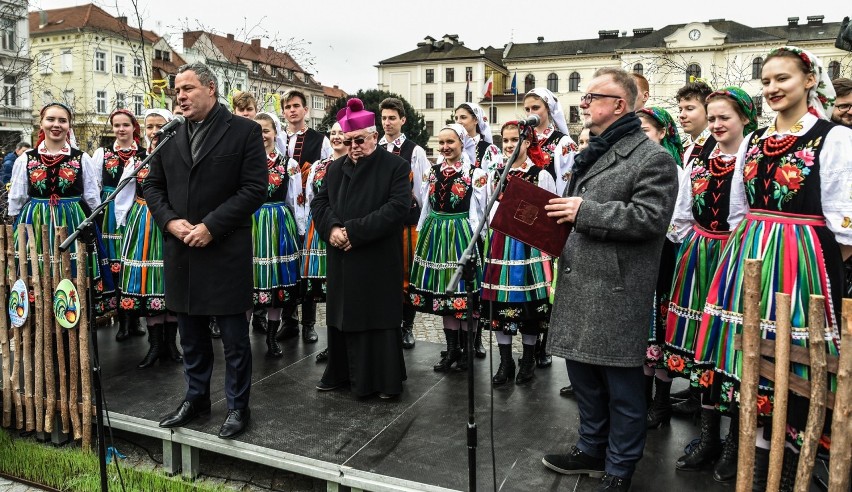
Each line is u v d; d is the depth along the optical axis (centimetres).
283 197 464
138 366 426
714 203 292
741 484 225
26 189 427
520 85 4731
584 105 265
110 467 337
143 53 866
